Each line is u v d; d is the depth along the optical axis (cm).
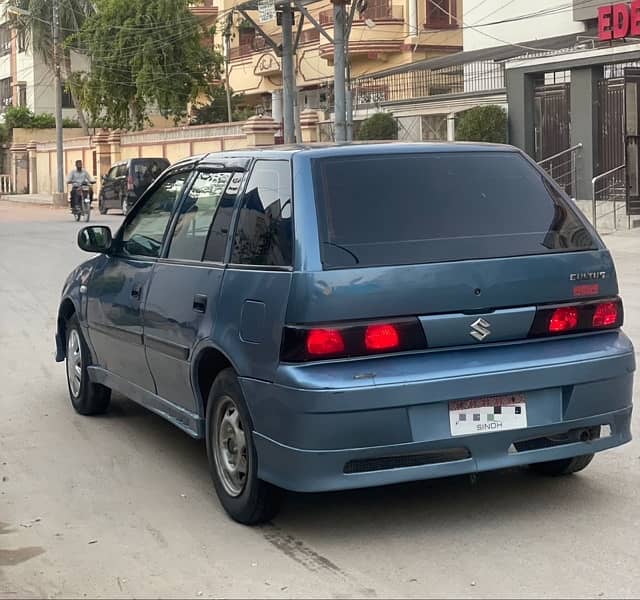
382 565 462
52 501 570
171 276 589
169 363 582
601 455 626
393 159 521
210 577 456
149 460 645
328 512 535
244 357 495
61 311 776
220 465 535
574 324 510
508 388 482
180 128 4069
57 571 469
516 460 491
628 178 2080
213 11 4791
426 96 3158
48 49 5191
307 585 443
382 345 469
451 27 3969
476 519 518
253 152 557
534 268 502
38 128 5819
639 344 983
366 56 4016
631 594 423
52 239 2425
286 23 2845
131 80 4434
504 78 2670
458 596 425
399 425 464
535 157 2548
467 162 536
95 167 4716
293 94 2878
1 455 664
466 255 494
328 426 457
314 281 466
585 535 492
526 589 430
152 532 516
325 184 501
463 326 483
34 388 863
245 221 532
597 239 534
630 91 2061
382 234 490
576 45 2603
